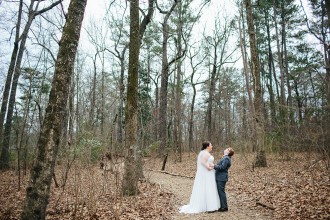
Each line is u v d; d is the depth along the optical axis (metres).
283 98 25.11
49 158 5.09
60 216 7.12
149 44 25.17
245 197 8.97
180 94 25.86
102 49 13.09
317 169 10.37
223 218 6.96
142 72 23.16
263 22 28.70
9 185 11.38
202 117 44.03
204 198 7.78
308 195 7.72
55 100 5.27
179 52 20.69
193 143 34.41
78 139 8.05
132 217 6.96
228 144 26.73
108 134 9.13
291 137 9.98
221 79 39.09
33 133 14.80
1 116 14.85
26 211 4.90
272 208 7.14
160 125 21.64
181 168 18.81
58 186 10.91
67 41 5.53
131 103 9.77
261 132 15.24
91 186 7.55
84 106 10.42
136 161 9.72
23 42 16.59
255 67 15.53
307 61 25.80
